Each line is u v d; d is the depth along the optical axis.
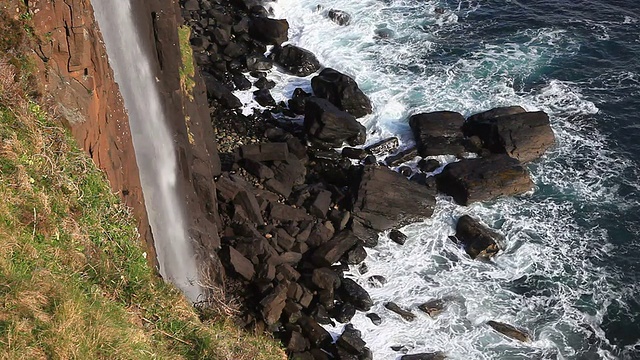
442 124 36.72
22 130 17.61
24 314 14.02
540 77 41.09
